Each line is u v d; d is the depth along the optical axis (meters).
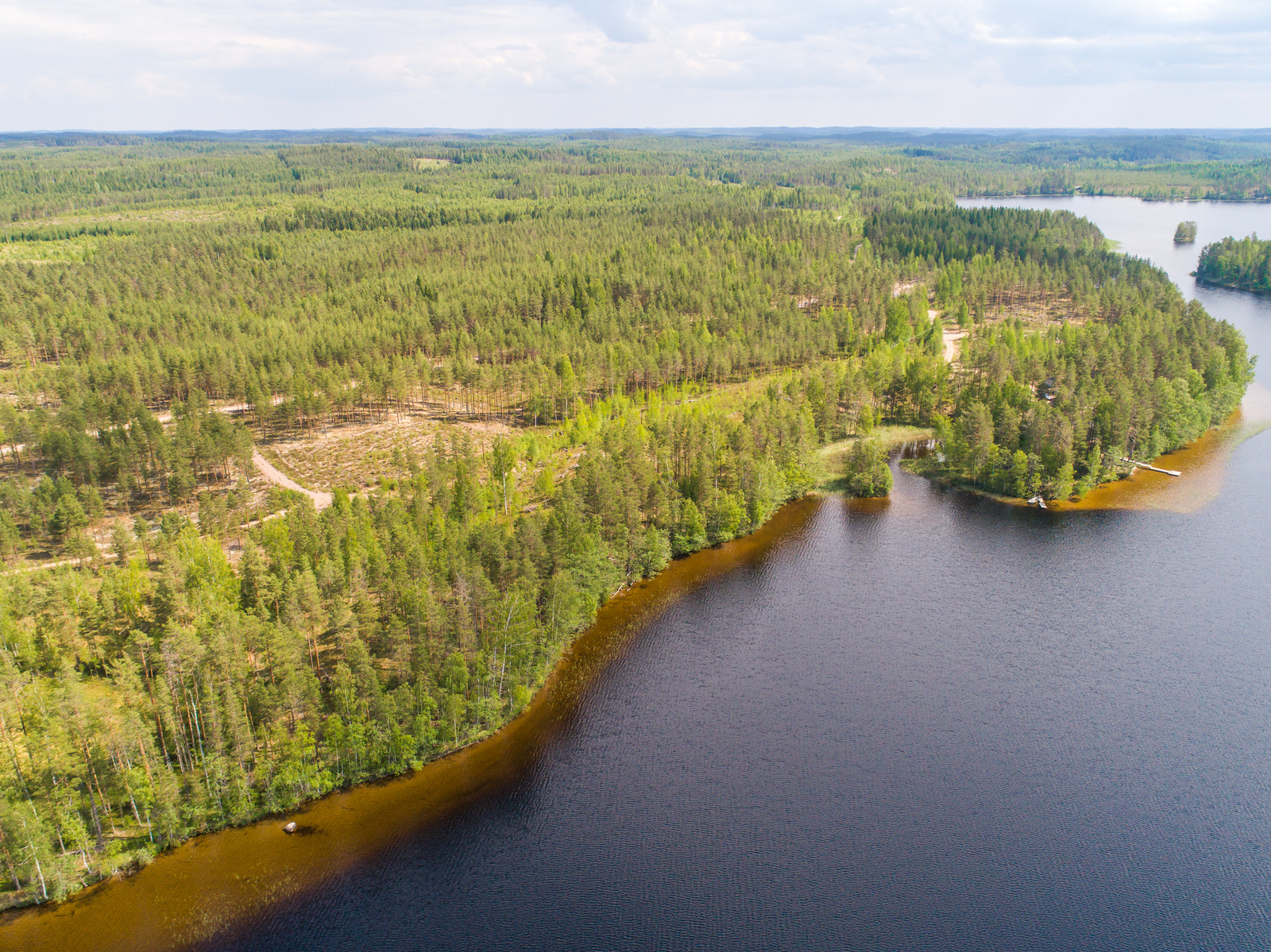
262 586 104.94
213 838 80.88
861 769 92.12
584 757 93.38
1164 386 177.25
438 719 94.62
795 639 117.12
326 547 117.44
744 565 138.62
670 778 90.38
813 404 194.88
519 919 73.62
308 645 99.31
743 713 101.31
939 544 146.00
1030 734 97.88
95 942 70.25
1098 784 90.19
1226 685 106.38
